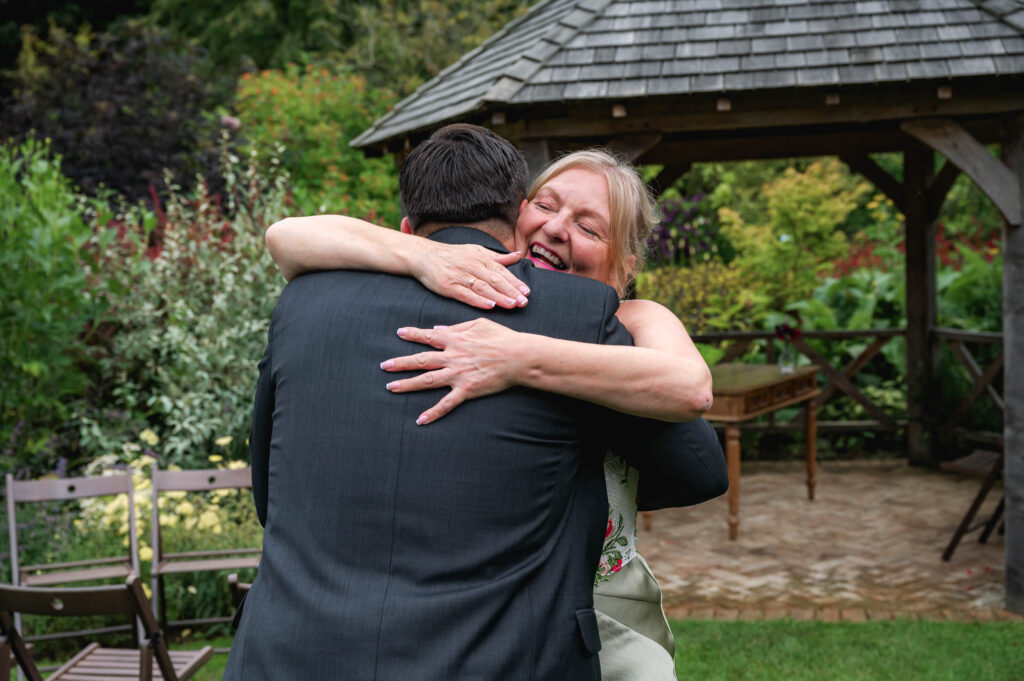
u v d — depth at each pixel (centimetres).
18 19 1875
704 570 539
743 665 399
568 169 186
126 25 1246
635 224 185
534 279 147
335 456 135
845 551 568
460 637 125
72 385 577
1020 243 446
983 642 418
